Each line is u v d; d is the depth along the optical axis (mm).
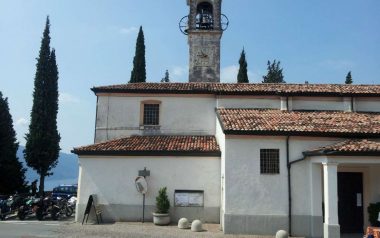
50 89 34531
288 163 17969
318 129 18219
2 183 31906
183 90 24422
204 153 20531
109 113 24531
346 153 16000
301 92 23344
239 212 17703
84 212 20422
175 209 20312
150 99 24578
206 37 32750
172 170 20625
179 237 16266
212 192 20406
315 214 17375
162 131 24312
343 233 18953
